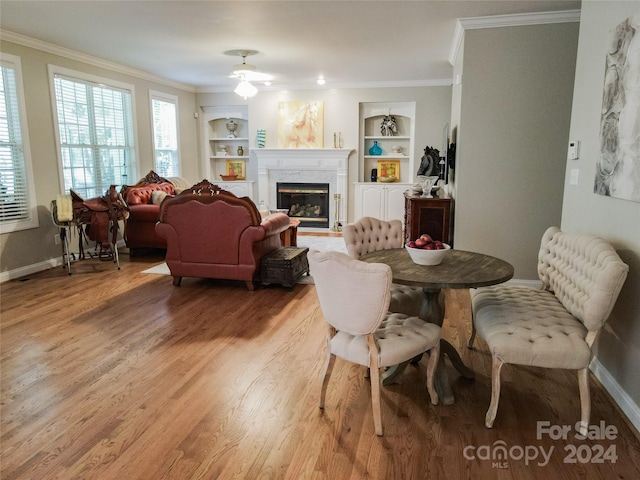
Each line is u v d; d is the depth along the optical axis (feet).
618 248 7.82
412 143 26.68
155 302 13.55
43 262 17.49
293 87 27.07
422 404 8.02
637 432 7.16
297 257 15.23
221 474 6.23
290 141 27.50
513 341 7.00
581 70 9.65
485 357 9.88
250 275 14.44
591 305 6.80
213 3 12.50
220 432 7.17
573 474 6.25
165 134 25.52
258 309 12.98
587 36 9.37
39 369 9.25
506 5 12.51
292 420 7.50
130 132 22.40
